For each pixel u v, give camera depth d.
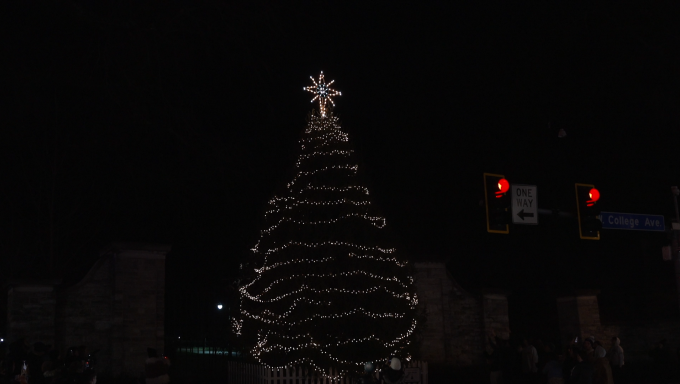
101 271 17.80
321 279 14.45
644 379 19.30
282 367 14.38
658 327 23.28
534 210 15.72
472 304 21.06
